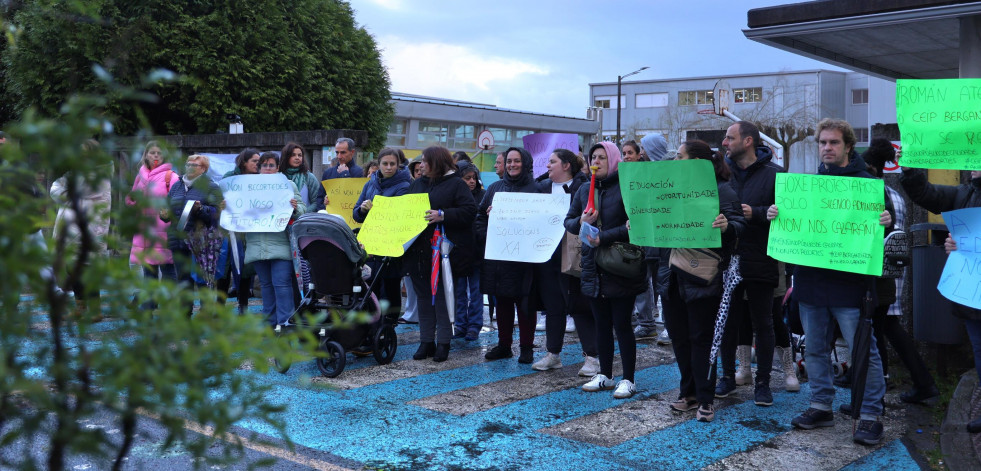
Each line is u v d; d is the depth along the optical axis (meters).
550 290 6.76
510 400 5.76
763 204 5.30
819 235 4.68
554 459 4.42
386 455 4.48
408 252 7.04
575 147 9.71
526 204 6.75
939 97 4.68
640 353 7.54
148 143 1.38
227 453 1.51
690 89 72.62
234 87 23.66
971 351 6.45
